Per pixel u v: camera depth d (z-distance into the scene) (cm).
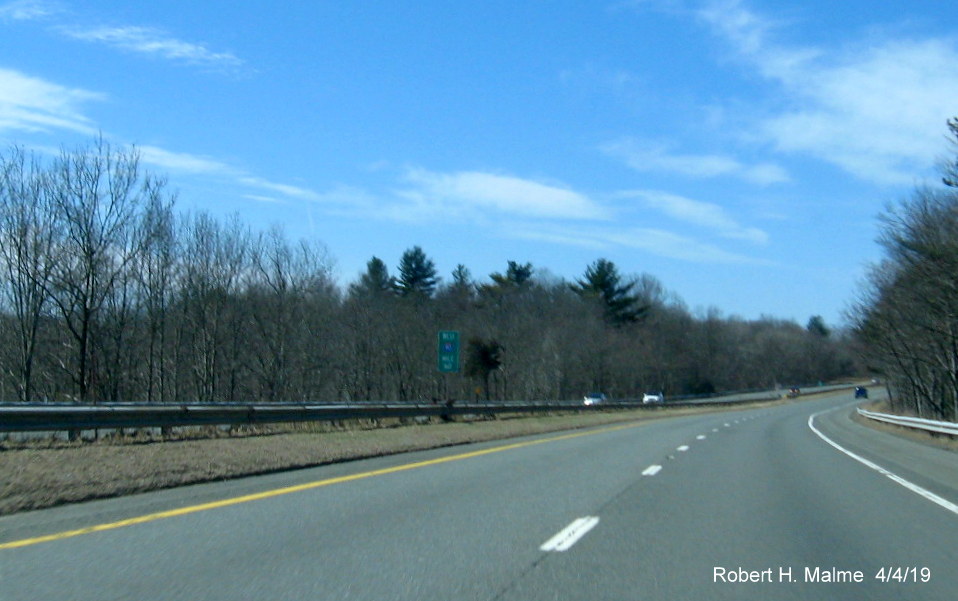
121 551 903
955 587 815
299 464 1808
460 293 10844
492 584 786
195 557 880
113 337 4497
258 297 5662
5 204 4016
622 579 813
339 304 7050
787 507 1309
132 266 4512
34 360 4697
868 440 3189
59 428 1859
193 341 5253
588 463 1977
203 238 5281
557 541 993
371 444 2330
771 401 10550
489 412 4109
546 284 12231
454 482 1550
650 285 14025
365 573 820
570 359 9788
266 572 819
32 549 909
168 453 1770
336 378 6688
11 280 4053
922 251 3784
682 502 1338
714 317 15125
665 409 7138
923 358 5434
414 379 7562
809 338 18900
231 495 1335
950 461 2234
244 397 5716
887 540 1042
